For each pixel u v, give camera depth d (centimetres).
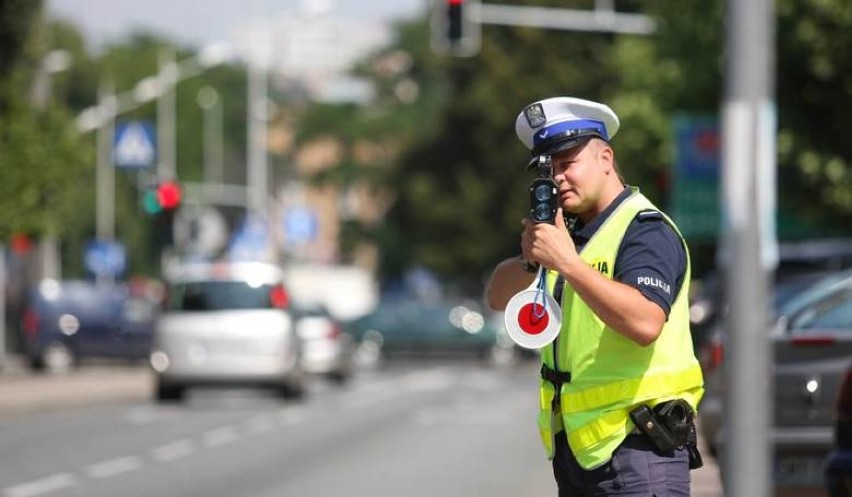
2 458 4366
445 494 3516
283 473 3984
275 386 6569
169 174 16400
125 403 6831
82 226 19125
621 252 1429
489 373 10875
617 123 1463
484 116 16362
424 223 16662
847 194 7831
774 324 3212
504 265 1505
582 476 1441
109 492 3559
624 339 1417
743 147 1705
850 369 2353
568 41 16100
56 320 9412
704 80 8381
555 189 1410
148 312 9575
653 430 1414
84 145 7581
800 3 7644
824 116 7875
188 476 3909
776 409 2905
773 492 2909
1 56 7356
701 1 8325
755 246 1695
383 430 5400
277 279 6562
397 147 18225
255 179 14850
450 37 6444
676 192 8069
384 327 12044
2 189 7375
